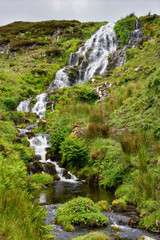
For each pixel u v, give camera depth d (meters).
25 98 17.62
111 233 4.01
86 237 3.41
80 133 9.71
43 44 29.97
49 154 9.52
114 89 14.05
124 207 4.99
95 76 18.47
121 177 6.36
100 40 25.31
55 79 21.53
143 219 4.33
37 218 2.64
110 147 7.90
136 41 21.86
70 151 8.36
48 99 16.94
